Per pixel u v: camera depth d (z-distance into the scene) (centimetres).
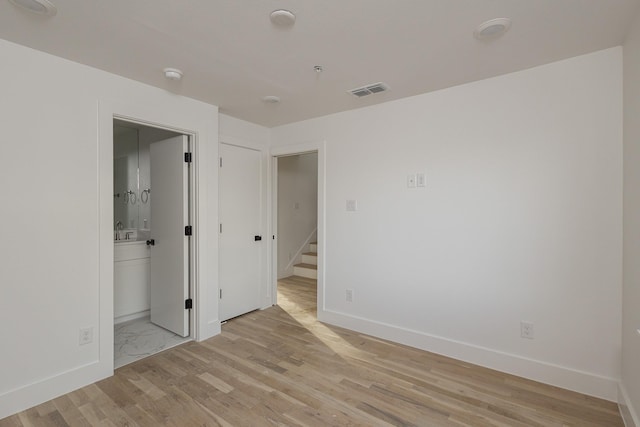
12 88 194
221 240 345
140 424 185
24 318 200
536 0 154
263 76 243
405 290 294
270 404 204
